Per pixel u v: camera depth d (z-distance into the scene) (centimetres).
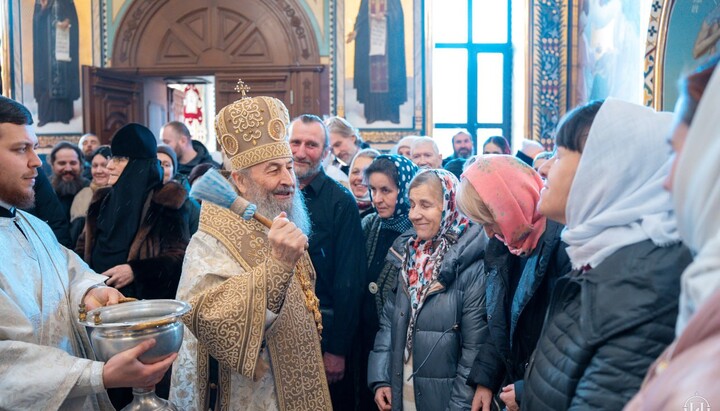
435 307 227
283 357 202
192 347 201
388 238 298
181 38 945
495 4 964
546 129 870
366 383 295
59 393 162
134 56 946
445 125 973
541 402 123
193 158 566
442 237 236
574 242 131
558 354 122
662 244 116
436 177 236
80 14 938
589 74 793
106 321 167
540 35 861
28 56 933
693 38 503
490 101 971
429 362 225
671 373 62
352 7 916
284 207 216
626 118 127
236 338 183
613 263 119
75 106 938
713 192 69
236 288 188
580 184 130
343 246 286
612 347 111
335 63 922
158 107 1038
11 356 164
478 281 225
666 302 109
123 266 288
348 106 923
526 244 191
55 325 187
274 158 214
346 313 278
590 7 793
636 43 629
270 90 936
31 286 183
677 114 78
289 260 188
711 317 63
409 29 913
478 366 210
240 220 209
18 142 182
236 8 936
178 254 298
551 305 136
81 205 512
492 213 190
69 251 211
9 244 181
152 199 312
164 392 283
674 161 78
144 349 161
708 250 70
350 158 459
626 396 108
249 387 199
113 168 320
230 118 216
